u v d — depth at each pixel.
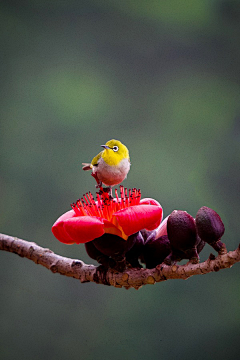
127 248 4.17
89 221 4.14
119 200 4.22
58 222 4.19
